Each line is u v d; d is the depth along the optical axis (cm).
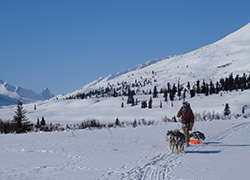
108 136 1784
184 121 1311
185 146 1290
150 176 738
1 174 780
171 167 848
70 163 928
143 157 1020
